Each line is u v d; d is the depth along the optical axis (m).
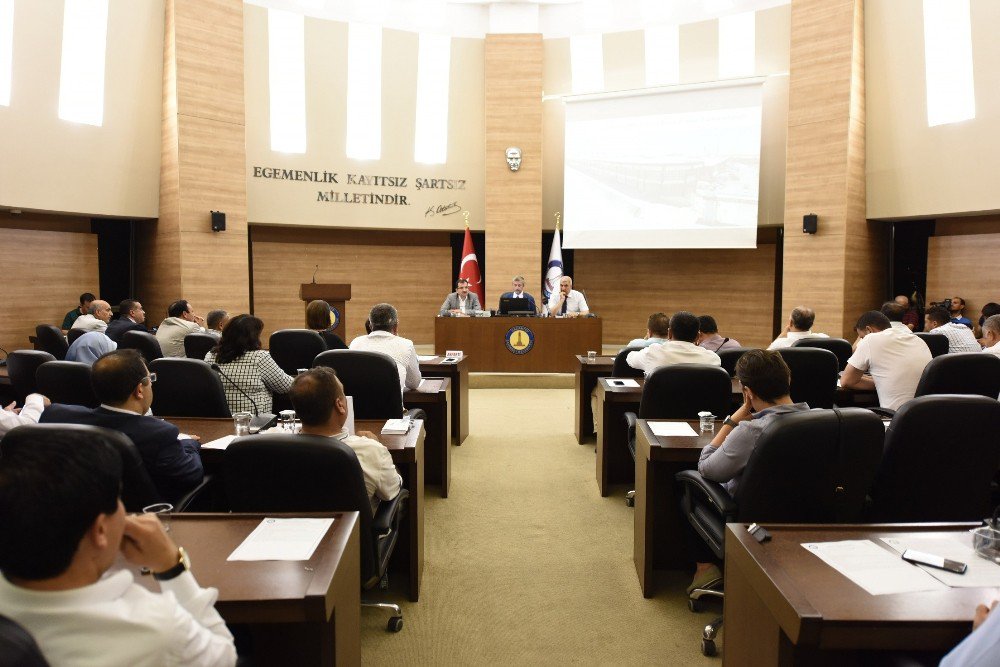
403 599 2.84
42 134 7.55
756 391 2.30
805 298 8.67
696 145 9.38
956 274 8.52
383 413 3.47
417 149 10.30
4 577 0.94
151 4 8.34
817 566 1.55
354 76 9.93
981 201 7.28
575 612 2.73
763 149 9.35
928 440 2.15
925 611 1.33
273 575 1.50
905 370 3.73
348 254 11.25
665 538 3.12
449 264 11.65
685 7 9.54
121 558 1.54
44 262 8.80
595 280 11.52
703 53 9.52
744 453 2.19
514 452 5.17
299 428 2.72
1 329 8.43
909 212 8.02
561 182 10.42
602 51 10.02
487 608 2.76
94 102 7.97
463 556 3.28
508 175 10.15
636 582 3.00
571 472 4.66
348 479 1.94
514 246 10.20
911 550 1.61
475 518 3.79
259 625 1.89
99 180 8.16
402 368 3.98
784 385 2.27
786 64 9.02
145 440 2.22
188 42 8.48
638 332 11.34
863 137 8.38
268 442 1.92
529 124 10.09
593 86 10.14
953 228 8.52
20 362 4.50
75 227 9.09
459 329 7.68
